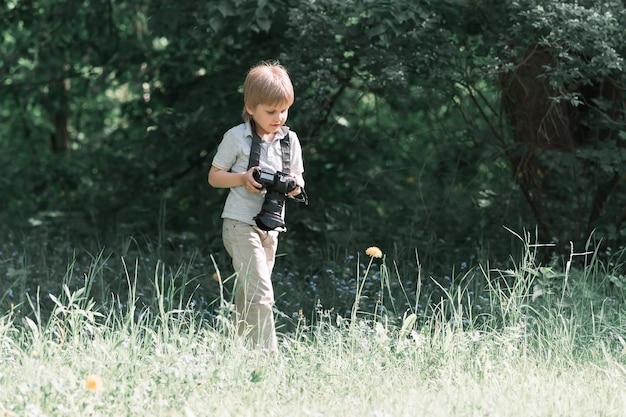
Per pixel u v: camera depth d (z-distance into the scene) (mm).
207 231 13266
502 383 7203
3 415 5887
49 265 11602
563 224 12547
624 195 11938
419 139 14422
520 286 8891
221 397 6633
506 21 10766
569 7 9992
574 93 10859
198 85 13250
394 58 10766
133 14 14891
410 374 7387
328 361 7559
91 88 16578
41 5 14766
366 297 9438
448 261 11891
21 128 18078
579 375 7426
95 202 14828
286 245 12547
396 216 13227
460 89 11664
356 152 13812
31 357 6980
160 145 13570
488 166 13148
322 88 10984
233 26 11891
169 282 10617
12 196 15750
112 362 6934
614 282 9523
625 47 10516
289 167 8117
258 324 7902
